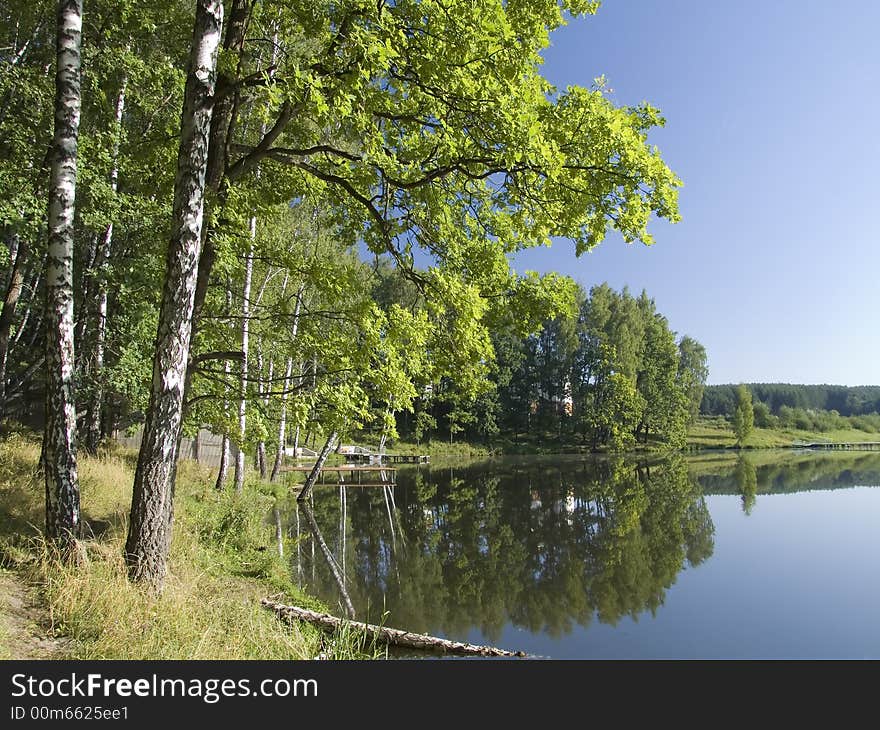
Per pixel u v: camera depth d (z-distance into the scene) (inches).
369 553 519.5
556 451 2374.5
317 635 241.9
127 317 446.6
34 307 530.3
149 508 219.9
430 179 286.0
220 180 275.9
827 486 1061.8
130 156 341.4
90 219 357.4
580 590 403.9
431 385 332.2
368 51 213.2
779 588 405.4
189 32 376.8
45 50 404.5
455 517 737.0
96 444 534.9
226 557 355.9
